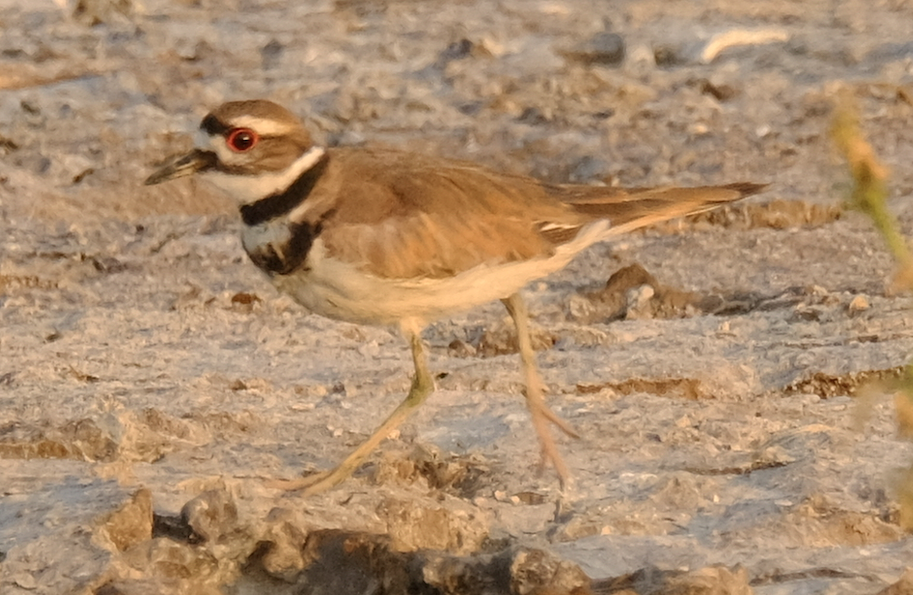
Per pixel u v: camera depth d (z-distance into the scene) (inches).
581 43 1123.3
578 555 372.8
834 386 506.9
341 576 358.9
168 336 566.9
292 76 1037.2
